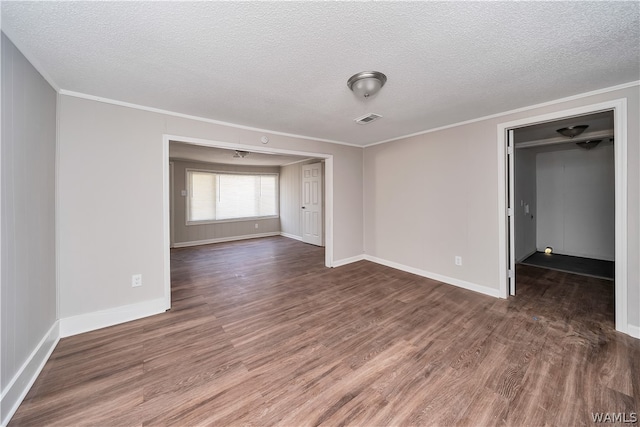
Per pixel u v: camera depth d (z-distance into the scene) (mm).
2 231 1440
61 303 2287
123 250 2590
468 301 3002
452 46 1646
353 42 1595
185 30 1468
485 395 1605
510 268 3127
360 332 2361
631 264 2217
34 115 1830
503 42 1608
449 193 3535
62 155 2271
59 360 1964
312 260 5066
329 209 4508
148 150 2713
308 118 3102
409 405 1537
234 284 3676
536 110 2703
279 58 1777
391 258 4426
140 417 1463
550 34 1529
